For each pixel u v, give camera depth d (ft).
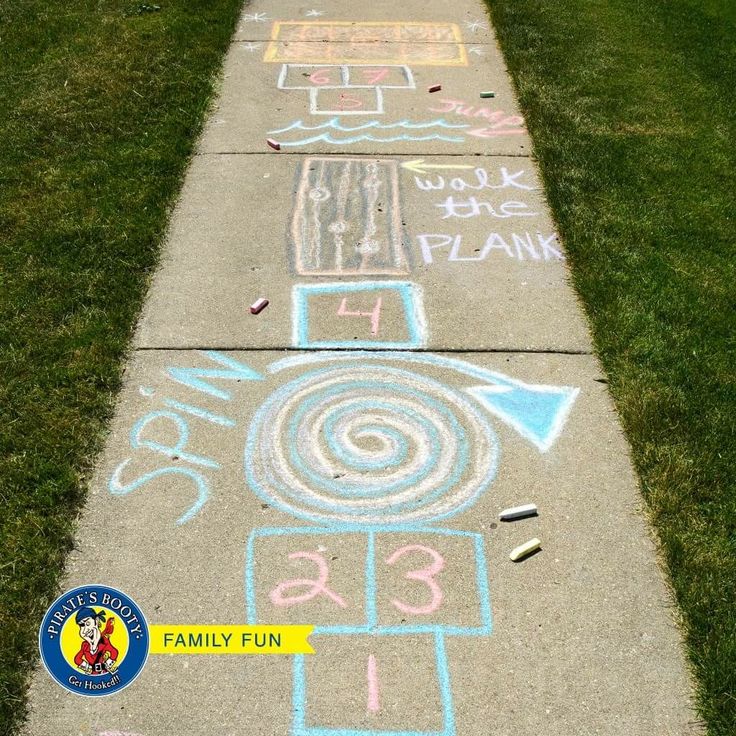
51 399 13.10
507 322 14.94
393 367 13.94
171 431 12.75
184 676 9.78
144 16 25.90
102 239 16.62
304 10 27.37
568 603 10.58
